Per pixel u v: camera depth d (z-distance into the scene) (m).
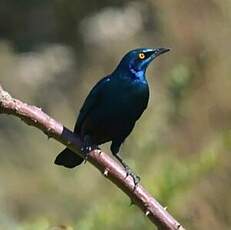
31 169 17.48
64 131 4.49
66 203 15.38
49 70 21.45
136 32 17.56
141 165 12.52
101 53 18.47
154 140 13.27
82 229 9.79
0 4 26.62
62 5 24.70
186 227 11.30
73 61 21.45
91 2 24.03
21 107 4.36
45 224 7.74
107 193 15.11
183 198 10.97
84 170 15.65
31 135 18.19
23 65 22.39
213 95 14.24
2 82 21.58
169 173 10.32
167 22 15.48
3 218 9.53
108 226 10.17
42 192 16.36
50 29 25.27
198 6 15.07
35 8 26.17
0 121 18.55
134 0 18.55
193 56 14.91
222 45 14.71
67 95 19.66
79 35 23.44
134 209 10.49
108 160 4.46
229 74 14.37
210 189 12.08
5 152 17.92
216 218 12.24
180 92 14.22
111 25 18.41
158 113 14.10
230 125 14.07
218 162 11.34
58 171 16.56
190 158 11.95
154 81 15.23
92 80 18.72
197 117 14.07
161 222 4.36
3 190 16.67
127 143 13.92
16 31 26.39
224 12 14.91
